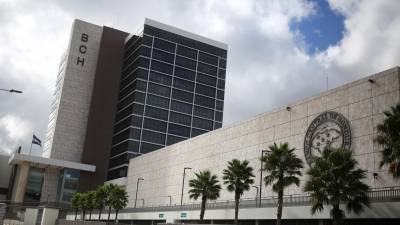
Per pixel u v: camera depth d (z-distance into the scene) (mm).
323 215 52812
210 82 187125
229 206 74375
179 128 174750
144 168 133375
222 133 93625
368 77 57625
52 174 164125
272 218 62469
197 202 97188
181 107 177500
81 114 179750
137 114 167375
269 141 76500
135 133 165125
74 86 181125
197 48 187875
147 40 176750
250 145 82312
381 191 47219
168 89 176500
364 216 47156
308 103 68188
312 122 66188
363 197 41531
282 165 53656
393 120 37594
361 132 56688
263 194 74125
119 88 186875
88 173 167625
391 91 53625
